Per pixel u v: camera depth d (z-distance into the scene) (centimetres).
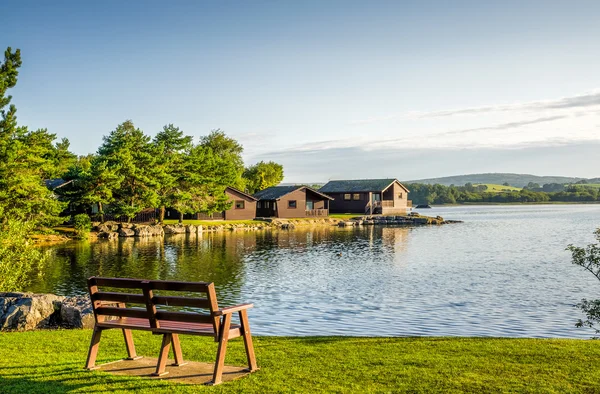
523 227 7519
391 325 1819
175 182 6138
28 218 4216
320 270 3212
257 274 3034
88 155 9219
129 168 5462
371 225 8088
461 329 1759
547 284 2675
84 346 1105
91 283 902
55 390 778
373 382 829
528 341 1189
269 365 936
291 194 8188
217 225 6556
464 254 4100
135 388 788
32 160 4194
